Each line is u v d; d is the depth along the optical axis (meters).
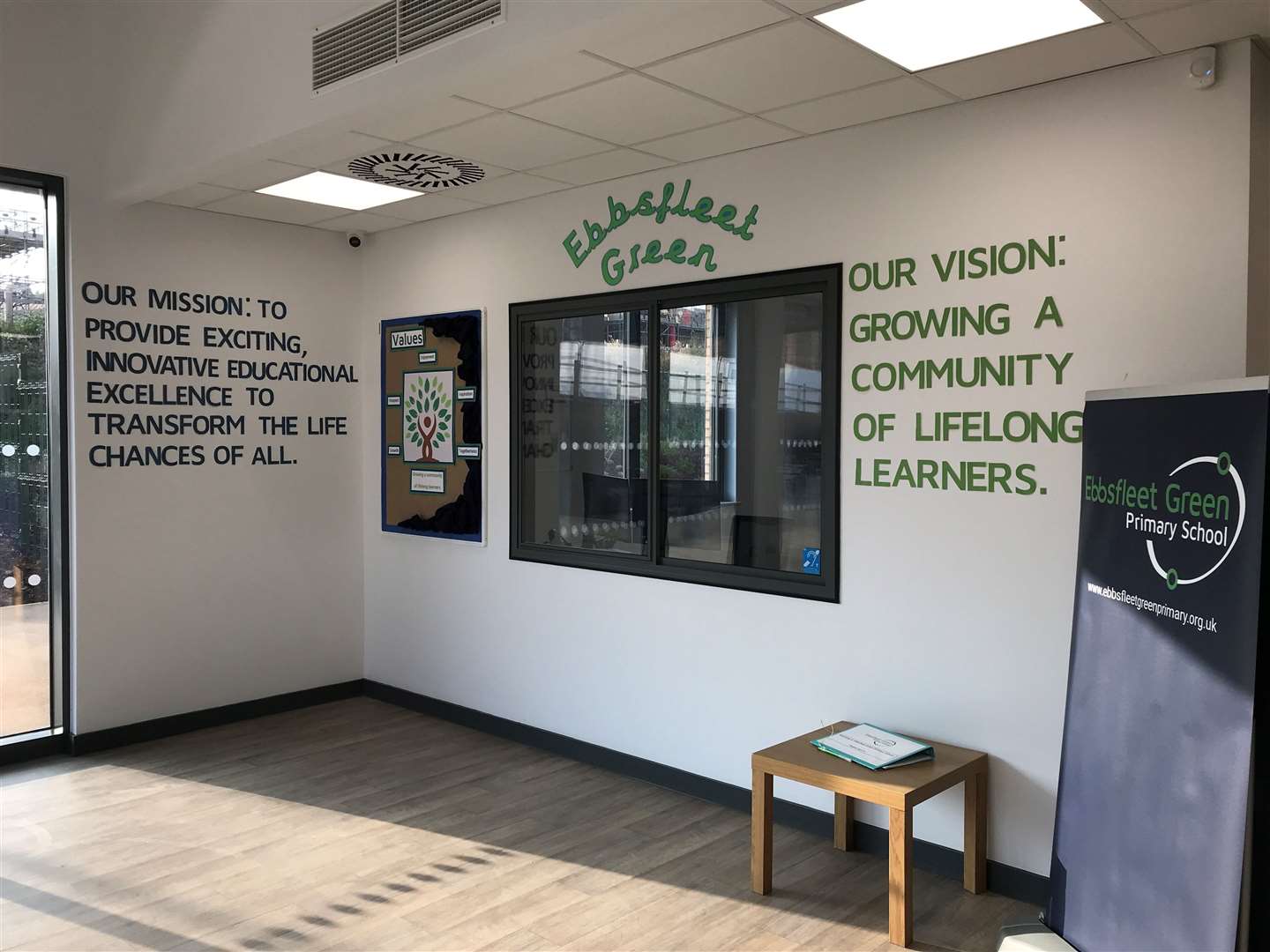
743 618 4.23
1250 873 2.26
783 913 3.36
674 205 4.42
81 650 4.96
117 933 3.23
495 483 5.29
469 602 5.45
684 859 3.78
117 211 5.05
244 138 4.19
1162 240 3.14
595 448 4.83
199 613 5.39
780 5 2.74
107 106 5.00
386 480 5.91
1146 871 2.51
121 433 5.09
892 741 3.55
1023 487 3.44
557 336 4.98
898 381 3.74
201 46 4.42
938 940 3.19
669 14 2.80
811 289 4.00
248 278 5.54
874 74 3.26
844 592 3.91
